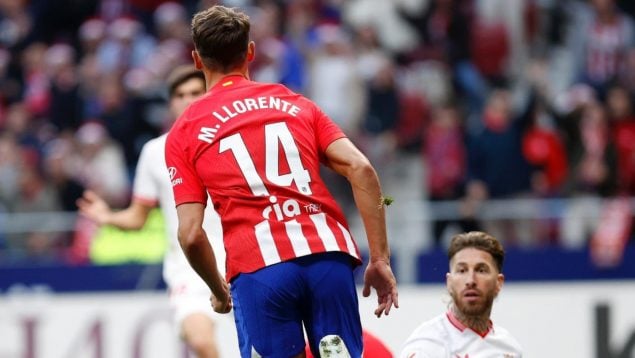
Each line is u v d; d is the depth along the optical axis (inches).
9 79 2098.9
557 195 1711.4
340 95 1908.2
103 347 1556.3
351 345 658.8
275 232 653.9
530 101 1829.5
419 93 1940.2
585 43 2043.6
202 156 668.7
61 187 1796.3
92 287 1581.0
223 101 679.7
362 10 2116.1
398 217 1605.6
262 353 654.5
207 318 1011.3
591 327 1507.1
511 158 1734.7
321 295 654.5
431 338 797.2
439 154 1760.6
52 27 2180.1
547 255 1555.1
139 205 1069.1
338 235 663.8
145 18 2155.5
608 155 1720.0
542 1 2096.5
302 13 2023.9
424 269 1529.3
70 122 2015.3
